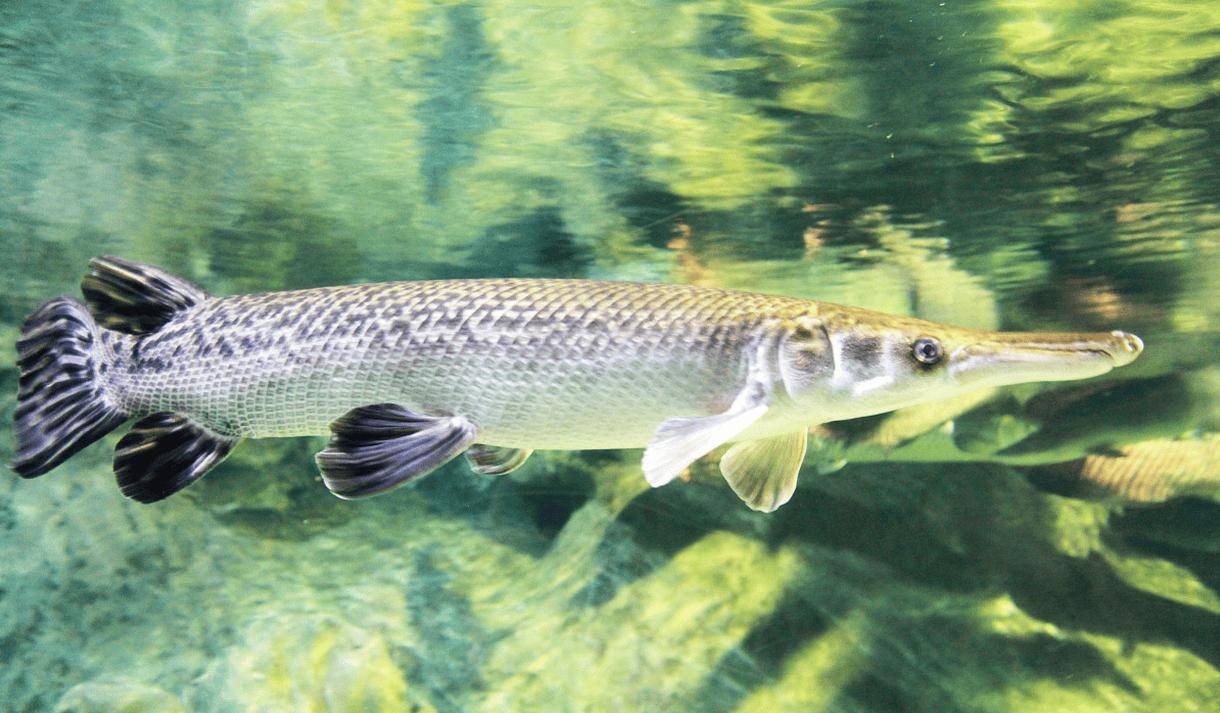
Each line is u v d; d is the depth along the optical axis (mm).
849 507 1782
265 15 1397
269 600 1878
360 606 1871
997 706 1523
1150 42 1221
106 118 1787
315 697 1608
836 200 1878
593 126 1675
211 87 1637
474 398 735
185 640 1763
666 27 1330
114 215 2365
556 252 2438
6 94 1686
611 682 1564
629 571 1775
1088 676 1587
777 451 789
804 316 741
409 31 1417
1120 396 1733
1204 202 1728
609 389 729
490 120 1702
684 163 1780
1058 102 1399
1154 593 1798
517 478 2287
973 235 2002
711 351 726
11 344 2164
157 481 759
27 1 1379
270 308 774
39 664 1714
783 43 1327
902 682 1548
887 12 1226
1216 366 1894
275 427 772
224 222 2402
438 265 2715
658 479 651
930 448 1679
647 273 2484
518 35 1397
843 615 1639
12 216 2377
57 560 1873
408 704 1594
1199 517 1873
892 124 1525
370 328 742
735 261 2332
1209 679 1594
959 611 1674
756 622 1624
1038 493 1876
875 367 730
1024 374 706
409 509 2332
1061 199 1771
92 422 801
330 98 1662
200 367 768
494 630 1758
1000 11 1195
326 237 2502
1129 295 2164
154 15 1411
